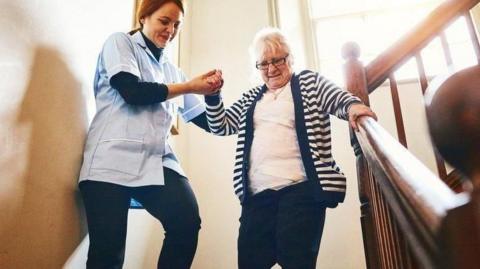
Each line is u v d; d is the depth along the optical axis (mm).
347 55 1549
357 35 3402
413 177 499
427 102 359
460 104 332
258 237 1377
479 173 313
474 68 352
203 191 2775
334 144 2793
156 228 2359
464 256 288
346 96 1329
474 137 319
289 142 1408
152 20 1459
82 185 1252
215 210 2723
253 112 1533
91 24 1655
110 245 1152
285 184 1350
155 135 1344
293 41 3193
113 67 1296
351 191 2656
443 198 378
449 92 342
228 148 2889
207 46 3209
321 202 1306
